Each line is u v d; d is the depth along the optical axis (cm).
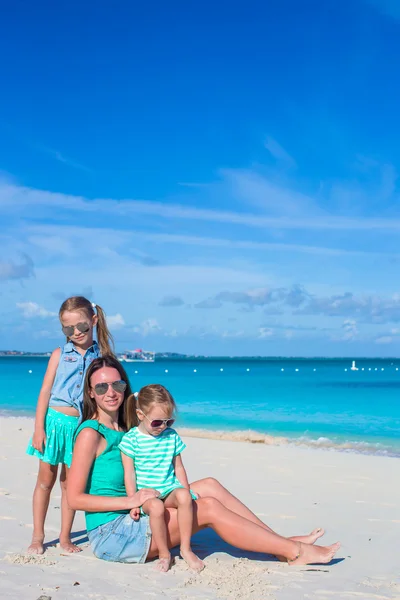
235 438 1383
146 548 424
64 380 460
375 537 543
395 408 2177
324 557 442
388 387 3578
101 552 433
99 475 444
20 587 367
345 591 389
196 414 1955
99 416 455
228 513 436
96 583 381
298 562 440
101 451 445
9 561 420
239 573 412
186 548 426
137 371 7362
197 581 394
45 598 346
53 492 678
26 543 472
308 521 596
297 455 1055
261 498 693
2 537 488
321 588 392
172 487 441
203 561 432
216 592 374
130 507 429
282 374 6438
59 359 465
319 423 1722
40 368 6881
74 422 457
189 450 1082
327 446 1305
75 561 429
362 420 1802
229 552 471
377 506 669
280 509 643
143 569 416
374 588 398
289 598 370
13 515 562
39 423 450
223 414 1956
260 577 409
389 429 1599
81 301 476
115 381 445
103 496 436
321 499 697
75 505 434
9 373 5197
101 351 487
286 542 440
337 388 3519
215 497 464
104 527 436
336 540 531
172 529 431
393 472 901
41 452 448
